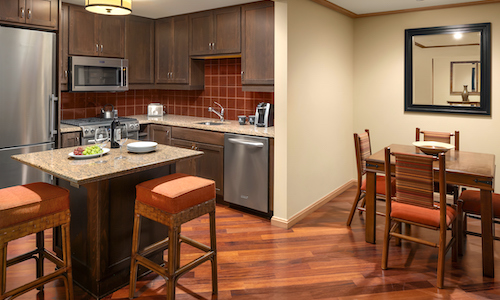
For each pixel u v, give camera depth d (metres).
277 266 2.69
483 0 3.72
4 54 3.29
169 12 4.42
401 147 3.53
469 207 2.73
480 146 3.96
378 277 2.54
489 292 2.35
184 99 5.20
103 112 4.63
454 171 2.58
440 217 2.39
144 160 2.29
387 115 4.53
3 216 1.79
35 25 3.49
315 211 3.95
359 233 3.33
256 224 3.55
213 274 2.29
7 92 3.34
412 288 2.40
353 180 4.95
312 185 3.92
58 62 3.68
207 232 3.33
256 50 3.76
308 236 3.26
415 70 4.26
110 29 4.38
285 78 3.32
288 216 3.48
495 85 3.82
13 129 3.42
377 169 2.97
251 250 2.96
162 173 2.57
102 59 4.27
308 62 3.65
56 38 3.68
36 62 3.52
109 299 2.23
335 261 2.78
